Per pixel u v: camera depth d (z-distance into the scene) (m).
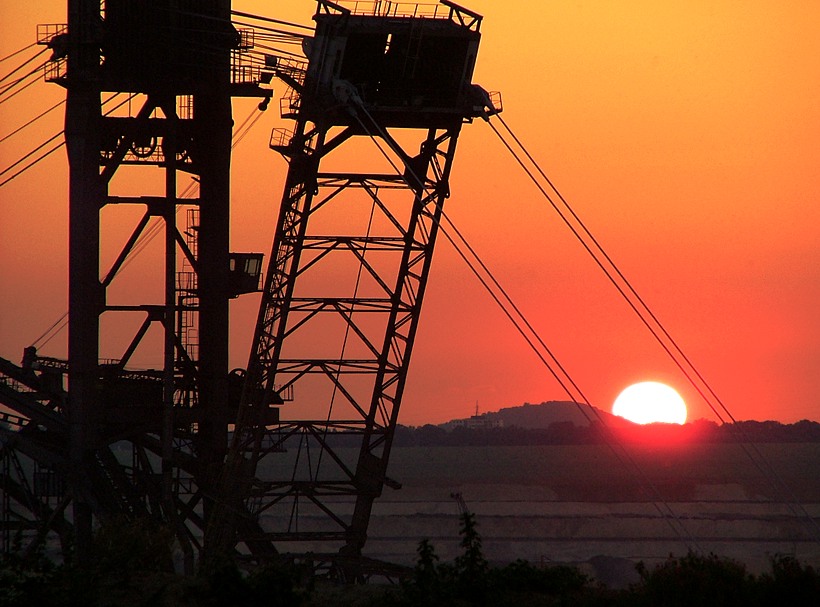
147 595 118.44
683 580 116.06
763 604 112.75
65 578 118.31
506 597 118.44
